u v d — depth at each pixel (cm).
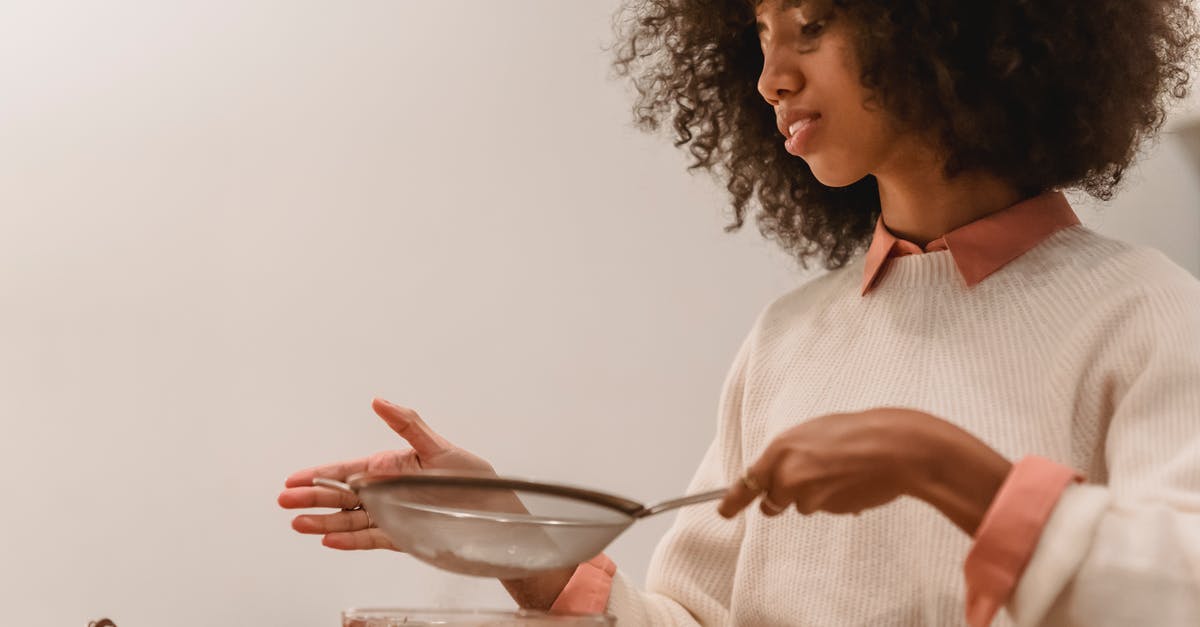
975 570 67
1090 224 211
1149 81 103
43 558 205
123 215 217
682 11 120
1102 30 96
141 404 211
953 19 91
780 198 123
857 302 101
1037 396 87
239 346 214
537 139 226
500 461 214
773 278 226
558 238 223
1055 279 90
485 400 216
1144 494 74
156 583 206
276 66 224
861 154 94
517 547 73
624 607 99
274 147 222
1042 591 65
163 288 215
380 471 95
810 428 69
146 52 223
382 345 216
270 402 213
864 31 90
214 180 220
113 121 220
